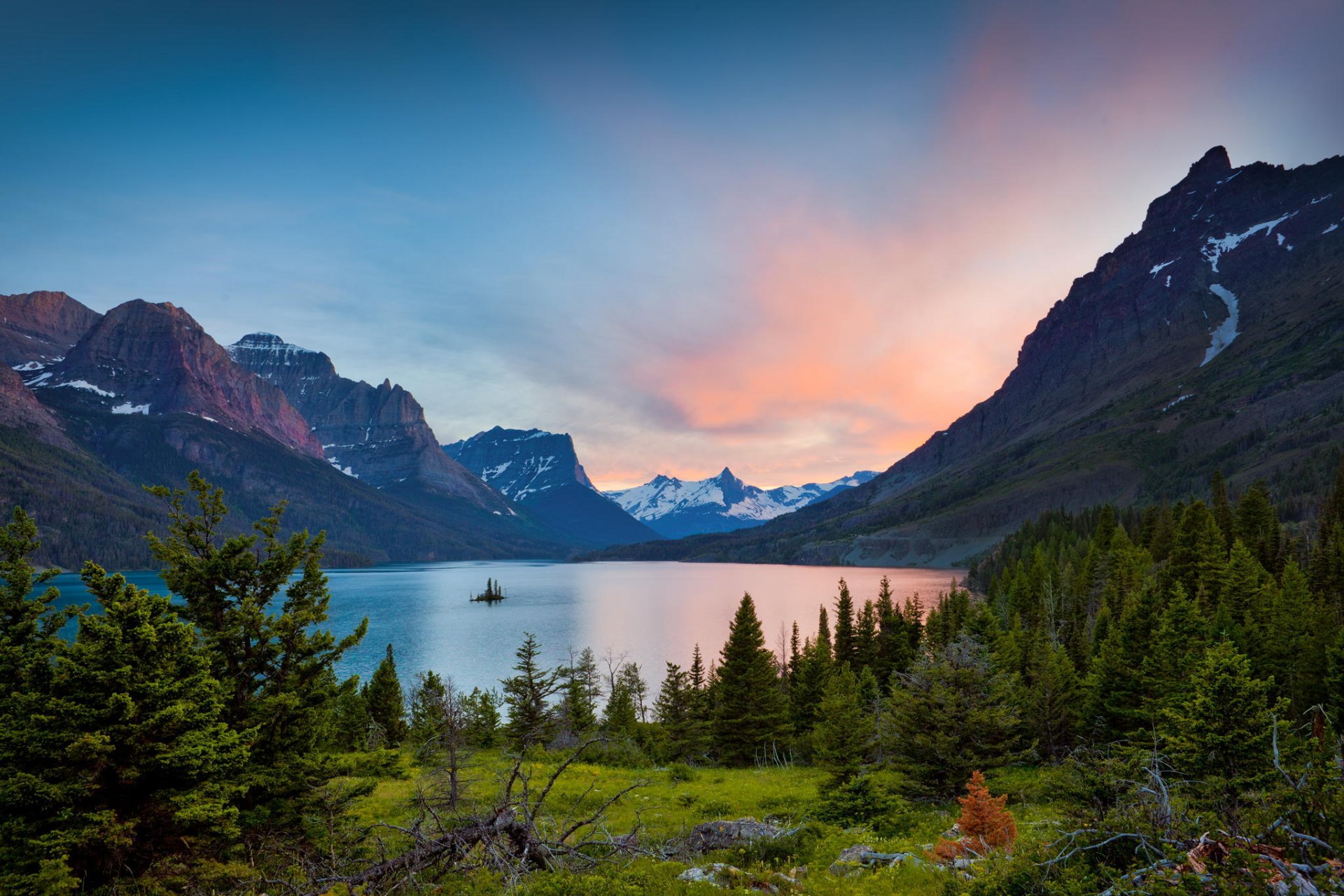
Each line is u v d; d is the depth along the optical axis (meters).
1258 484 87.06
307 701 21.50
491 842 13.85
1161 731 26.42
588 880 14.48
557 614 198.50
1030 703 44.34
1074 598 86.94
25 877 14.16
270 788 19.78
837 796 28.62
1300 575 52.12
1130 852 10.26
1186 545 73.75
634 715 71.31
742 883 16.19
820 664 65.06
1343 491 92.12
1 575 18.84
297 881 14.27
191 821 16.58
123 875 16.03
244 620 20.91
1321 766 10.09
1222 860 8.75
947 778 36.16
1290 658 43.62
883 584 82.81
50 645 18.41
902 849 21.19
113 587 17.47
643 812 32.44
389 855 17.84
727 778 46.34
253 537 21.98
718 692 67.38
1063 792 14.82
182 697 17.36
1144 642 43.06
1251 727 22.05
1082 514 191.00
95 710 15.68
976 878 12.15
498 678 108.31
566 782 39.78
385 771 21.88
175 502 21.48
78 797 15.47
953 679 37.44
